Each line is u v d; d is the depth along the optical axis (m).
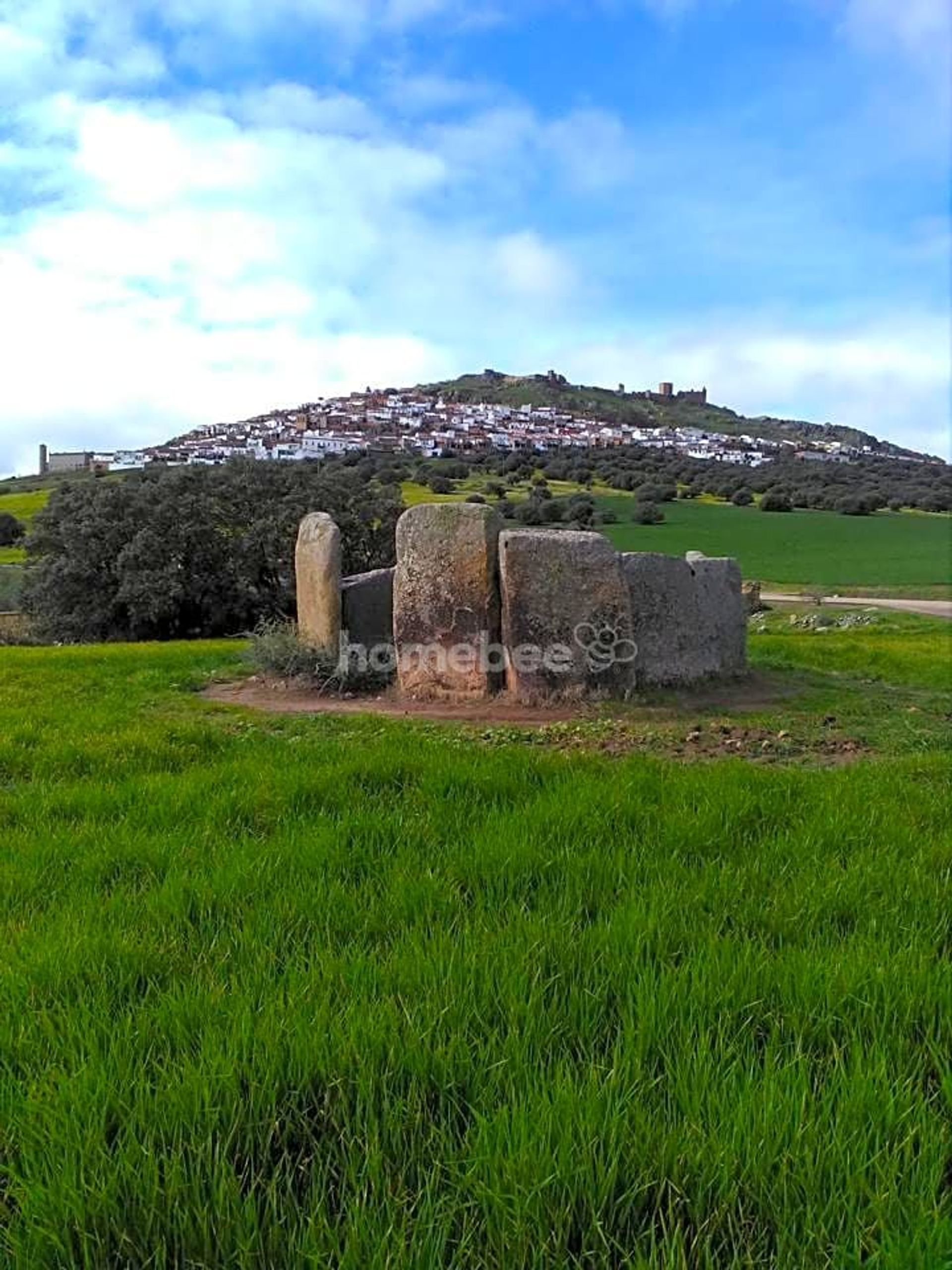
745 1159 2.41
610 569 11.09
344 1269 2.06
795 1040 3.06
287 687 12.41
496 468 98.12
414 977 3.39
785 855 5.05
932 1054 2.93
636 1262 2.11
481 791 6.29
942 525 74.94
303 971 3.47
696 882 4.49
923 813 5.90
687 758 8.37
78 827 5.66
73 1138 2.49
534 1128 2.47
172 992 3.31
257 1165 2.51
